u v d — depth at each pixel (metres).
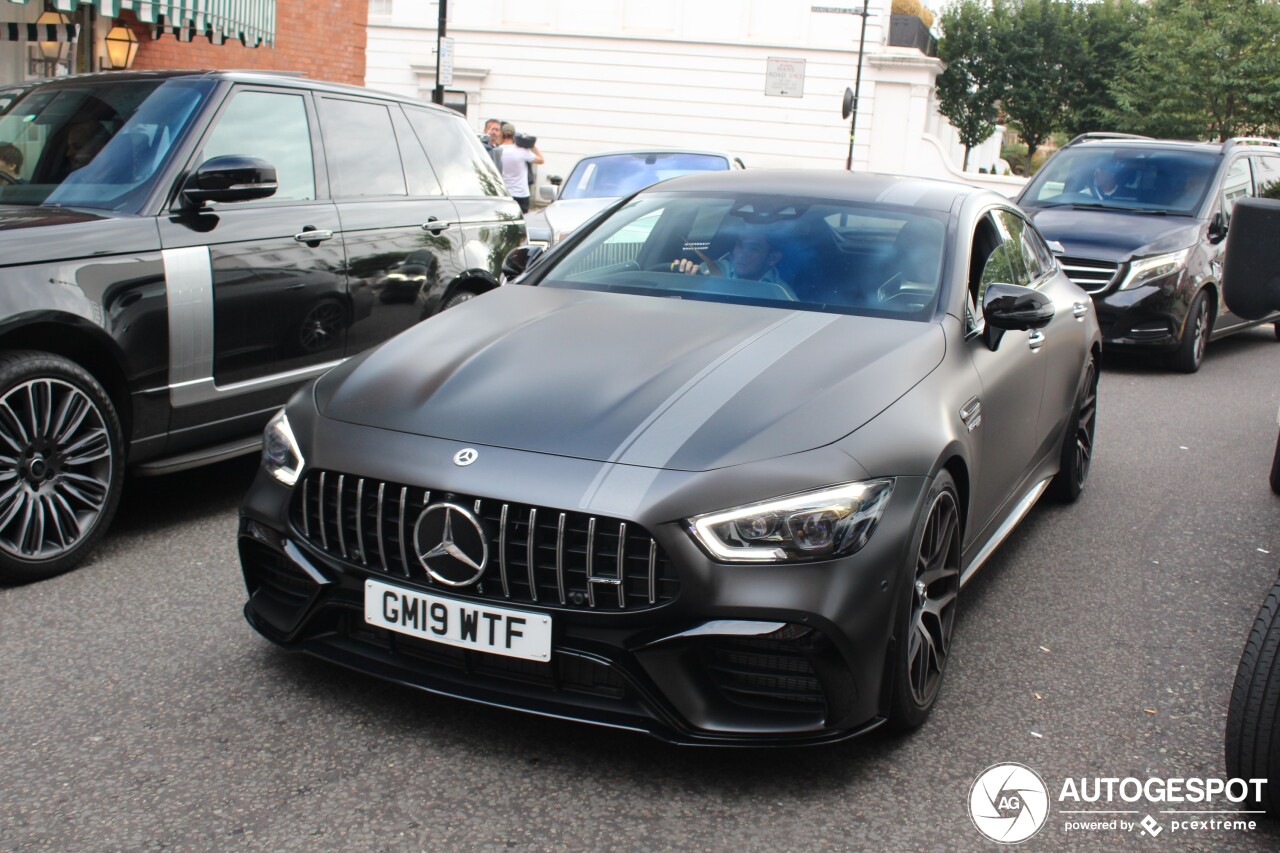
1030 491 4.93
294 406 3.40
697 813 2.85
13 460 4.03
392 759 3.03
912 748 3.22
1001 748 3.25
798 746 2.85
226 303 4.73
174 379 4.55
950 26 46.72
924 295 3.91
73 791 2.82
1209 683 3.75
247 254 4.83
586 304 3.90
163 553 4.48
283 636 3.23
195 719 3.19
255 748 3.06
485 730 3.20
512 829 2.75
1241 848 2.83
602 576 2.81
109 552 4.47
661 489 2.82
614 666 2.82
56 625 3.78
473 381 3.28
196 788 2.86
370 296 5.50
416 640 3.02
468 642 2.90
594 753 3.10
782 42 30.22
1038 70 46.16
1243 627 4.25
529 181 14.73
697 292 4.02
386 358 3.53
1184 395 8.88
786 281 4.00
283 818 2.75
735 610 2.78
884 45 30.31
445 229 6.01
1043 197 10.76
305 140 5.36
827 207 4.36
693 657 2.83
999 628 4.14
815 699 2.87
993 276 4.42
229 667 3.51
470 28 30.88
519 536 2.87
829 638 2.81
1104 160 10.82
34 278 4.05
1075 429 5.49
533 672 2.94
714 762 3.09
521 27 30.81
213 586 4.16
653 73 30.73
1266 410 8.39
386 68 31.09
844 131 30.61
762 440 2.96
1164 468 6.56
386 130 5.89
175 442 4.64
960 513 3.55
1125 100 37.00
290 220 5.10
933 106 35.34
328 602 3.11
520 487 2.86
